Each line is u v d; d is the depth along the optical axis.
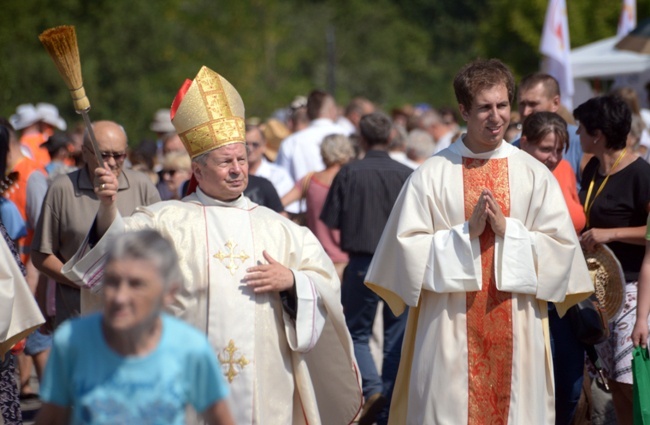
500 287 12.74
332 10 119.25
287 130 31.97
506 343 12.92
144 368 8.25
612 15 68.62
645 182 15.30
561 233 13.03
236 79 85.94
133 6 77.31
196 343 8.42
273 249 12.32
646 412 13.96
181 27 84.50
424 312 13.35
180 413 8.32
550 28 28.14
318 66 109.31
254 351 11.91
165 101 75.00
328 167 22.00
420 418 13.17
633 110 20.20
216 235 12.16
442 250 12.87
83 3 75.69
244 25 90.12
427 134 26.84
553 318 15.07
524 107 17.56
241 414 11.79
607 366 15.50
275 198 18.92
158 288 8.10
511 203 13.03
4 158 17.33
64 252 15.55
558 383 15.04
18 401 14.15
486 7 139.50
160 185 24.30
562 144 15.20
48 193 15.55
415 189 13.26
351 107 35.03
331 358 13.02
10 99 59.53
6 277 13.34
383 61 119.62
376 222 19.47
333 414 13.36
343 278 20.02
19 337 13.66
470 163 13.24
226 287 11.95
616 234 15.20
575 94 36.28
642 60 32.59
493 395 12.95
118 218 11.81
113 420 8.18
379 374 20.56
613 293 15.15
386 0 131.62
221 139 12.20
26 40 67.31
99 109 73.00
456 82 13.15
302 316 12.02
